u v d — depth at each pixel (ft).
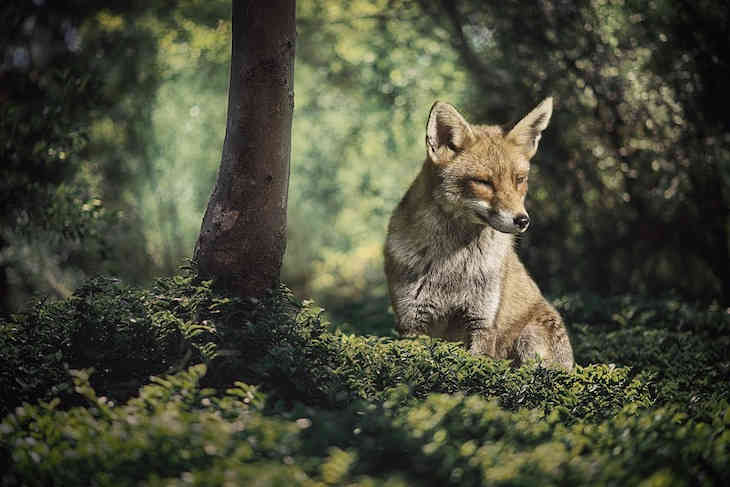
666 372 33.71
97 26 75.41
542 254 62.54
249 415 20.18
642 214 57.21
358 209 100.63
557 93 57.00
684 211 55.01
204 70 92.12
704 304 55.77
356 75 92.07
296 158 97.40
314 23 80.69
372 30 78.89
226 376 24.88
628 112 55.11
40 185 45.98
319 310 27.25
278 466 16.76
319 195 99.96
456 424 20.26
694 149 52.85
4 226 47.91
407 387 22.71
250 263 28.43
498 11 57.47
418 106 81.87
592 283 60.85
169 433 17.65
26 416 20.40
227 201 28.40
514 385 25.91
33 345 24.62
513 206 29.19
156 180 83.97
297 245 96.68
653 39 52.34
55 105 46.52
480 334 31.12
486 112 63.62
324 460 18.48
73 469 17.16
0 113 45.42
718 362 35.24
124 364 25.02
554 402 25.72
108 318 25.08
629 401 26.61
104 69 73.20
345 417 21.53
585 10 53.72
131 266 77.00
